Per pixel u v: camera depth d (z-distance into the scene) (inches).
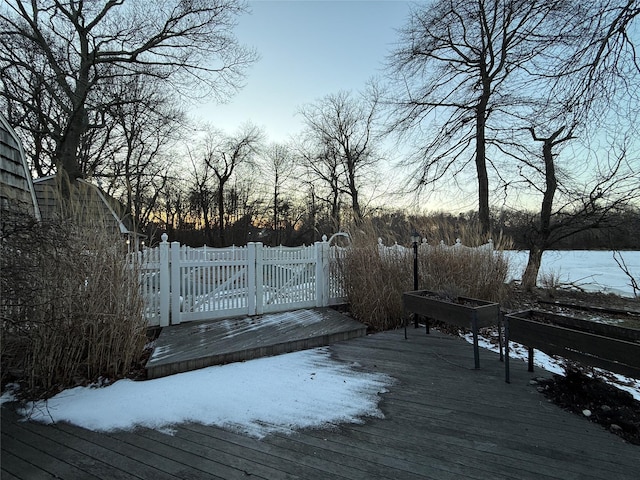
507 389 124.3
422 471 77.6
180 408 109.4
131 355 138.6
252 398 116.6
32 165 577.6
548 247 416.8
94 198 151.5
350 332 192.5
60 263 123.5
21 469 79.3
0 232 112.5
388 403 113.4
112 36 477.4
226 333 183.0
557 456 83.1
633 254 346.0
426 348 175.2
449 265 253.8
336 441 90.7
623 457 82.7
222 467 79.7
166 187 797.9
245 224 1317.7
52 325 122.4
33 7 428.8
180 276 203.2
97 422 101.3
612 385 129.0
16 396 117.3
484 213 421.1
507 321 129.8
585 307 287.3
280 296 238.2
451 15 342.3
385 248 247.4
